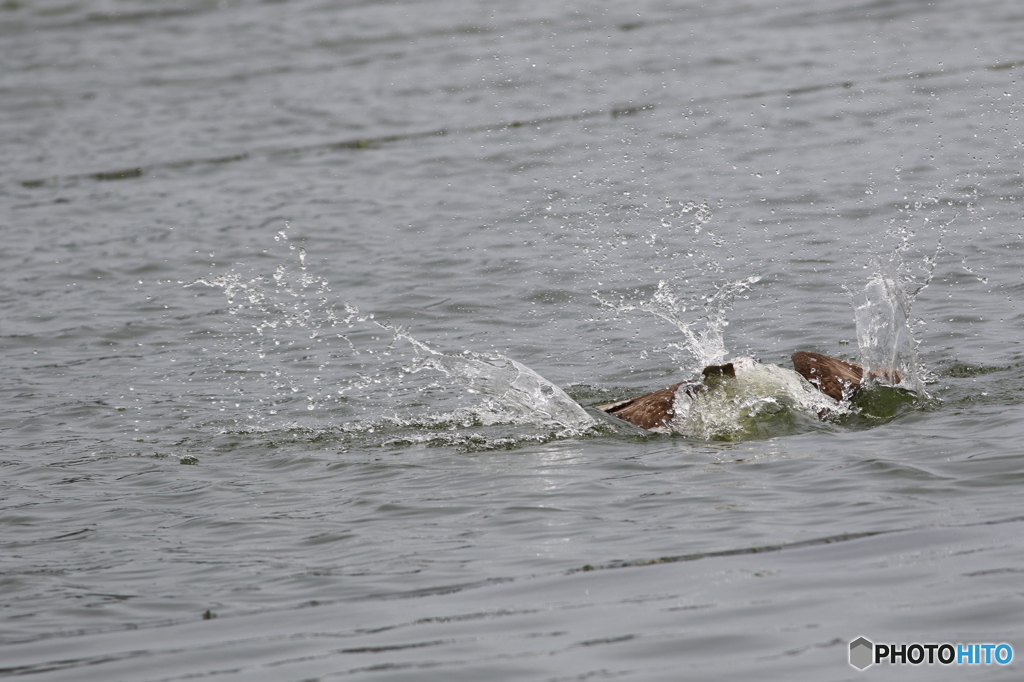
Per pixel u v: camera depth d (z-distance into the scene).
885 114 71.38
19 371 41.88
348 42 107.75
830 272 47.81
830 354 39.53
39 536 26.73
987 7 99.94
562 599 21.22
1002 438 28.69
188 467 31.81
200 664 19.53
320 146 76.56
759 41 95.50
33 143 83.00
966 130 66.44
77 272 54.25
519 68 92.94
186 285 51.84
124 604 22.42
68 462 32.59
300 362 41.81
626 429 32.78
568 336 43.28
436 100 85.75
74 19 125.69
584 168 66.00
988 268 46.41
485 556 23.70
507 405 34.97
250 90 94.00
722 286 47.34
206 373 41.00
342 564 23.86
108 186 70.56
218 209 63.97
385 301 48.19
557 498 27.06
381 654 19.39
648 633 19.48
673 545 23.44
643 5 113.75
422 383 38.94
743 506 25.45
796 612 19.84
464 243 55.16
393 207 61.94
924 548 22.11
